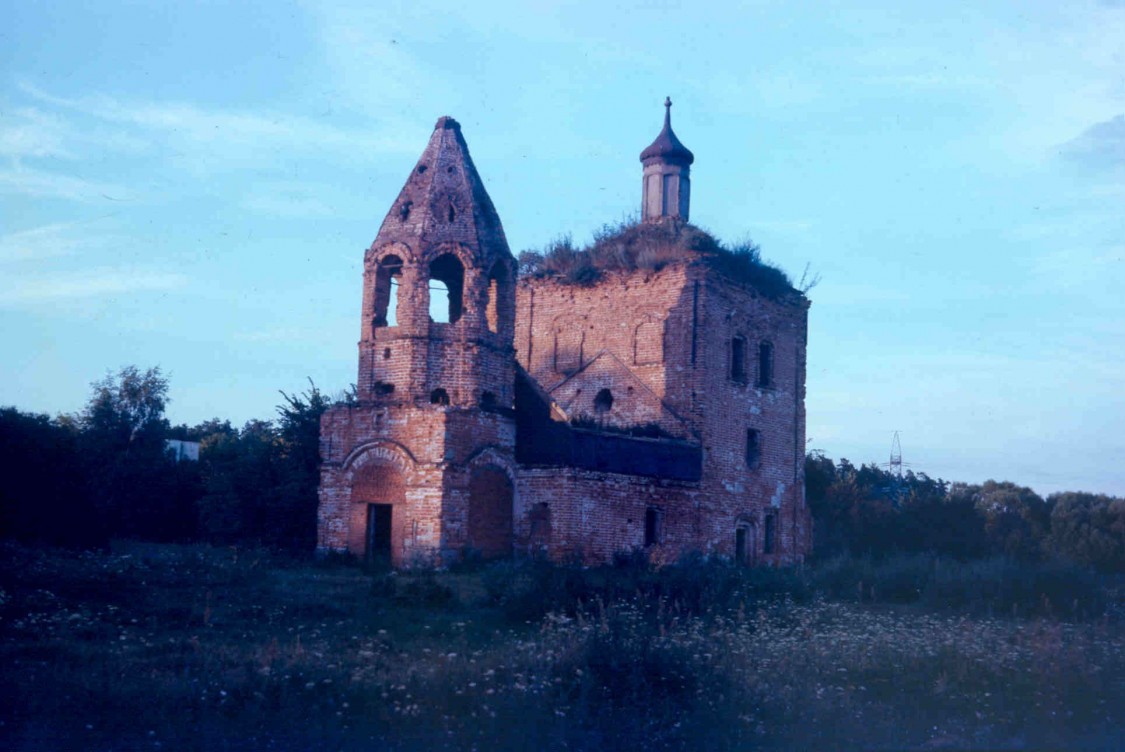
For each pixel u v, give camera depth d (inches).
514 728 505.0
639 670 602.5
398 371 1371.8
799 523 1820.9
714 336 1649.9
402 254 1390.3
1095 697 622.5
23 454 1254.3
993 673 661.3
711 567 1170.0
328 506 1387.8
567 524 1344.7
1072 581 1240.8
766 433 1763.0
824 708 565.9
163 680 566.9
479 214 1432.1
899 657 698.2
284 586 1009.5
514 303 1460.4
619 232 1820.9
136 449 2242.9
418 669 609.3
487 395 1393.9
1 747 459.5
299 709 519.2
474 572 1250.6
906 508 2559.1
